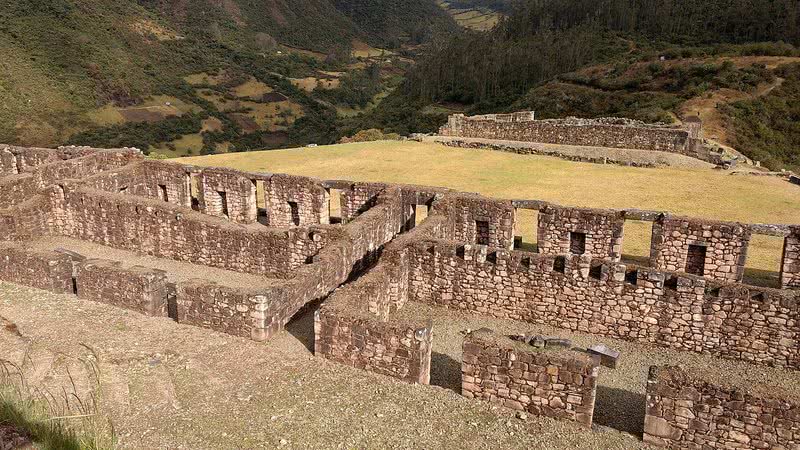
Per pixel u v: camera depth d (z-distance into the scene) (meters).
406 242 22.66
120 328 18.20
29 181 34.12
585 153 52.88
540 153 54.66
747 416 12.54
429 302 22.92
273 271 25.92
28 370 15.09
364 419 13.86
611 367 18.16
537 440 13.39
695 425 13.02
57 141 77.19
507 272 21.25
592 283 20.05
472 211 27.62
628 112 84.12
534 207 27.03
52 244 30.11
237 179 33.84
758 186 41.91
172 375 15.56
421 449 12.85
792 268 24.14
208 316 18.31
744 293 18.16
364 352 16.03
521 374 14.28
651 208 36.12
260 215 36.56
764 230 24.03
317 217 32.09
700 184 42.62
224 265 26.94
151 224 28.28
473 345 14.60
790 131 68.50
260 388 15.09
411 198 29.52
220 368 16.06
